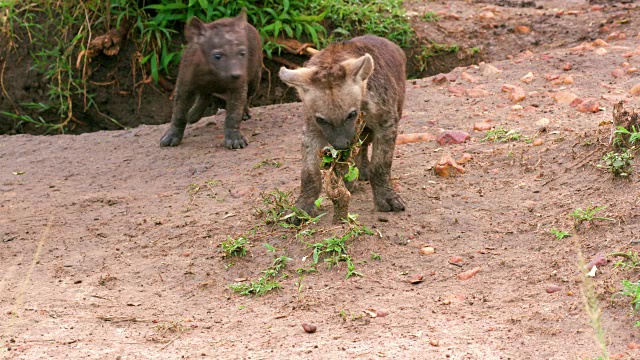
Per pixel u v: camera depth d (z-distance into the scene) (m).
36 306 5.82
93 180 8.66
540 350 4.79
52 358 4.95
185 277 6.25
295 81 6.28
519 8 14.18
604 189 6.72
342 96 6.15
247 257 6.42
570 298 5.37
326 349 4.94
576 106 8.99
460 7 14.23
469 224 6.62
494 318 5.24
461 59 12.50
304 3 12.41
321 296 5.76
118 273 6.39
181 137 9.65
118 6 11.98
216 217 7.23
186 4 11.89
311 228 6.66
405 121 9.16
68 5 12.06
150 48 12.03
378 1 13.12
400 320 5.32
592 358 4.62
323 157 6.39
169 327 5.41
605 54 10.61
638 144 7.00
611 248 5.87
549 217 6.54
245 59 9.34
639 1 13.76
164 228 7.12
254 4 12.25
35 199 8.12
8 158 9.59
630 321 4.96
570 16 13.16
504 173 7.52
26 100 12.19
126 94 12.18
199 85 9.43
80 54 11.70
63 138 10.34
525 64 10.64
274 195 7.31
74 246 6.95
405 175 7.73
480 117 9.05
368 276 6.00
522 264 5.93
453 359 4.71
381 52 6.97
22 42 12.20
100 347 5.13
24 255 6.82
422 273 5.99
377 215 6.88
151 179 8.54
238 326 5.41
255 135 9.72
